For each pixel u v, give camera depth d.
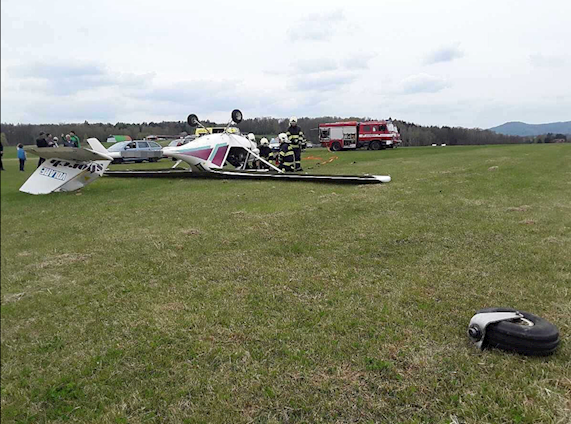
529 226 4.27
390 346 2.22
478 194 6.14
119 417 1.86
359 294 2.89
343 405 1.82
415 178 8.34
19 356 2.43
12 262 4.05
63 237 5.00
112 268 3.77
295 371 2.07
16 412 1.97
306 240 4.26
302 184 8.44
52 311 2.97
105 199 7.68
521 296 2.69
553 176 7.40
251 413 1.81
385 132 24.36
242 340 2.40
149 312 2.84
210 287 3.19
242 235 4.58
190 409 1.87
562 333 2.22
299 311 2.70
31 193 7.86
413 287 2.95
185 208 6.41
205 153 9.82
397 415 1.73
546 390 1.79
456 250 3.68
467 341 2.22
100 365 2.28
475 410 1.71
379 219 4.95
